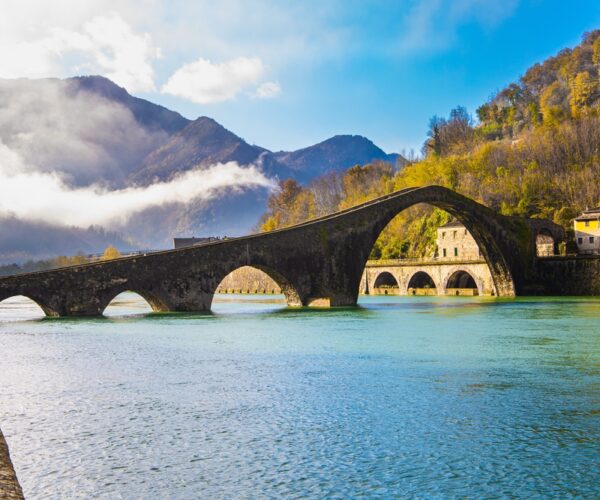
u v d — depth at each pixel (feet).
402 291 532.73
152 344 175.32
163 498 65.16
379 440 83.10
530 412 95.91
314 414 96.17
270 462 75.25
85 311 247.70
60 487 68.18
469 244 530.68
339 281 310.45
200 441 83.61
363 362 141.28
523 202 599.57
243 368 135.54
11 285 234.79
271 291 654.12
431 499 64.54
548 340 176.55
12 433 87.76
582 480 69.15
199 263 269.44
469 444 81.15
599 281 391.86
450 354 151.94
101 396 109.70
